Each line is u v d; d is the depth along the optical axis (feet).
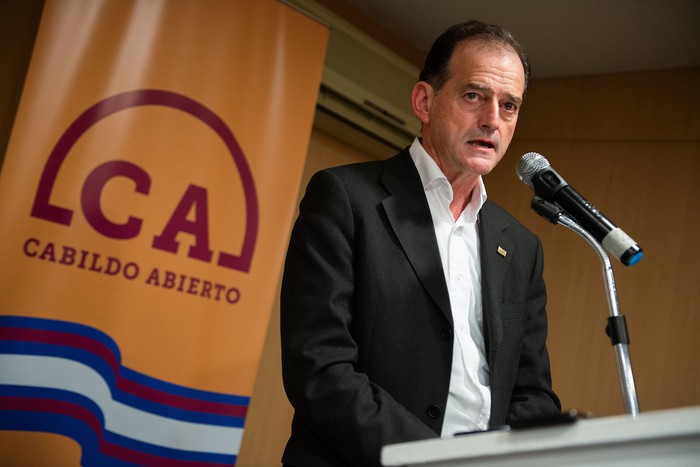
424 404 5.34
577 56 15.29
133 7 10.27
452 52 6.07
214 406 10.28
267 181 11.10
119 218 9.89
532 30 14.83
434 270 5.62
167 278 10.15
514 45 6.15
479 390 5.52
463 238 6.08
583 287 14.42
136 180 10.07
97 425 9.50
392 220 5.71
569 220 4.99
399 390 5.35
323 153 15.19
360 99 14.92
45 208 9.42
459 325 5.67
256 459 13.73
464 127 5.88
